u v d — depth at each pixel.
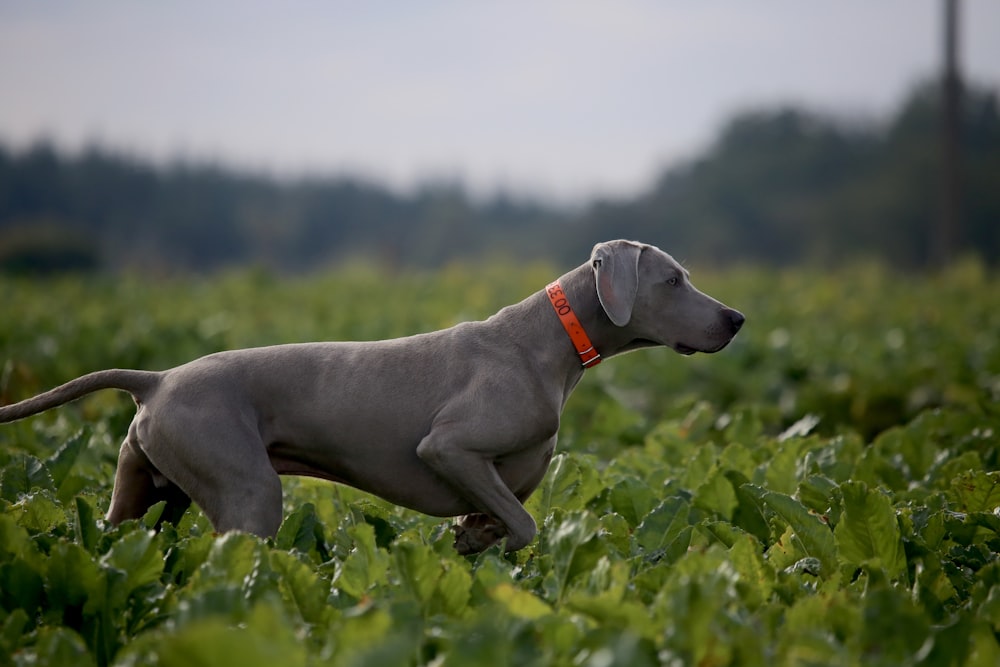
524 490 7.29
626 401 13.63
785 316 21.56
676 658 4.45
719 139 101.75
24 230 76.56
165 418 6.61
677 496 7.57
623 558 6.42
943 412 10.41
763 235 92.31
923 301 24.09
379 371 6.91
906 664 4.55
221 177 113.50
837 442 9.57
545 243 103.56
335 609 5.34
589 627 4.93
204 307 22.22
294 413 6.86
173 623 4.83
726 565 5.23
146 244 107.56
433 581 5.29
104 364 14.59
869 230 85.81
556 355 7.11
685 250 92.75
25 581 5.45
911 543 6.19
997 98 83.38
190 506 7.94
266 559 5.39
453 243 105.69
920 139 88.88
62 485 7.89
